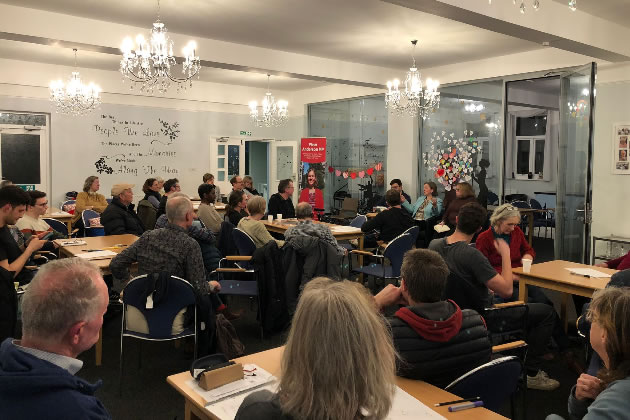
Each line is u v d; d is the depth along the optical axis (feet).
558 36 16.22
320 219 30.76
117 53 20.12
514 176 35.65
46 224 15.94
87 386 3.81
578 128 19.29
